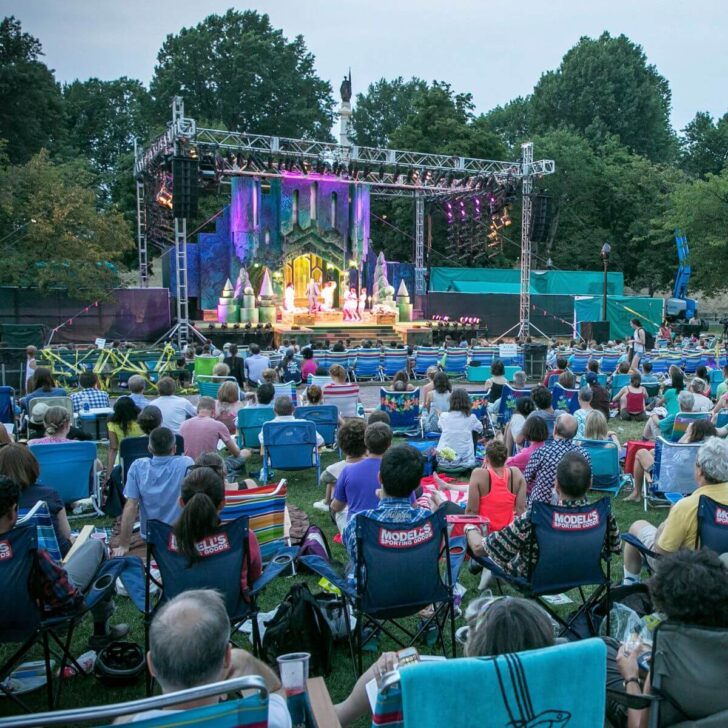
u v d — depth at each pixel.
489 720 2.25
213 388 13.25
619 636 4.10
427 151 44.88
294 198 34.22
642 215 51.28
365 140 72.25
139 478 5.45
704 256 34.81
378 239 48.31
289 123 56.62
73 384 17.23
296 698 3.18
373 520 4.09
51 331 26.27
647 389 15.05
